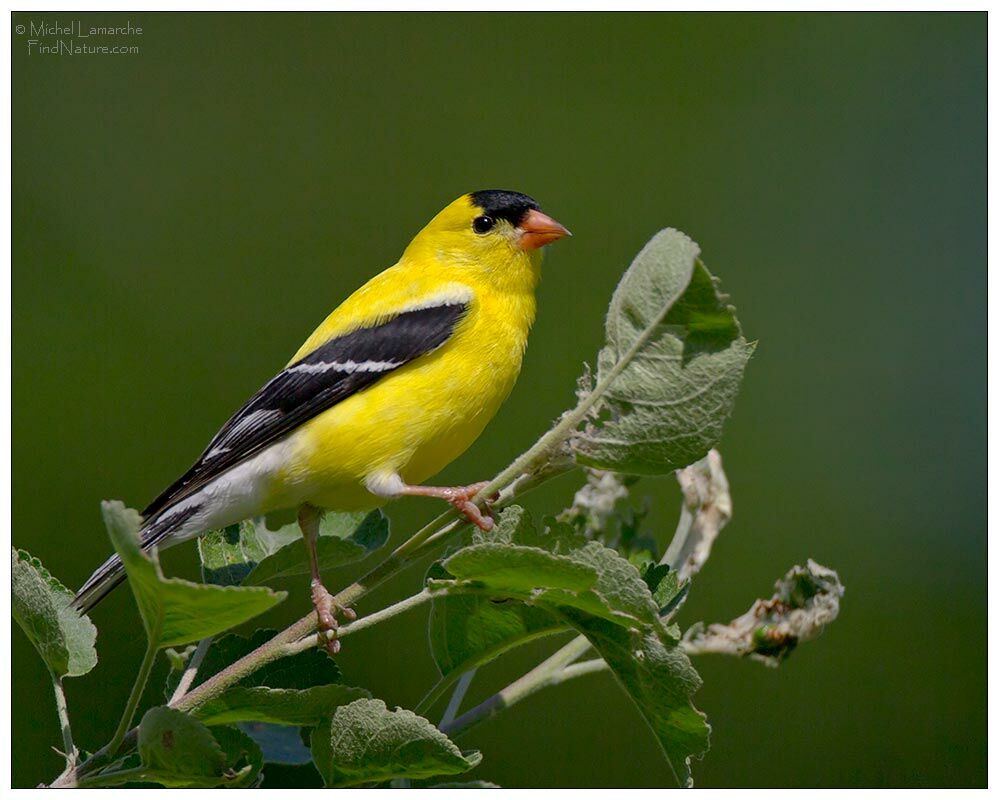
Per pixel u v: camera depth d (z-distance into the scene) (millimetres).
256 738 5750
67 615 5355
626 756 11578
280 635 4918
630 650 4746
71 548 13188
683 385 4875
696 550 6113
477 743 11586
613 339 5031
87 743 10984
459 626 5316
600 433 4996
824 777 11602
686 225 15484
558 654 5527
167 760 4422
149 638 4469
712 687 11906
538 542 4770
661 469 4969
